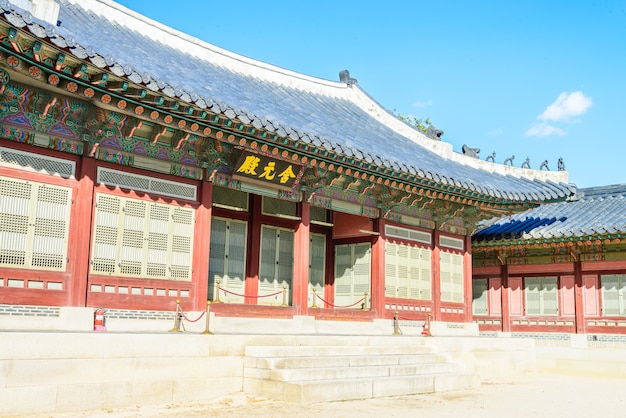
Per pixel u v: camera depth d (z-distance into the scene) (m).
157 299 19.02
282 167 21.92
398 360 20.19
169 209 19.61
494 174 33.16
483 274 37.03
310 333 23.05
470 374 20.58
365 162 22.61
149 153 19.25
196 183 20.39
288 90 30.53
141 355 15.31
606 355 30.89
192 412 14.50
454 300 30.36
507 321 35.53
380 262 26.78
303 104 28.75
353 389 16.84
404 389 18.20
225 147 20.58
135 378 15.13
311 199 24.14
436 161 30.17
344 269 28.23
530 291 35.22
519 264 35.81
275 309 22.36
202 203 20.30
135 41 24.31
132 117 18.09
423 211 29.36
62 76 15.09
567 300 33.88
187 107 17.16
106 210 18.20
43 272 16.67
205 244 20.17
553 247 34.38
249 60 29.75
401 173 23.98
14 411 13.18
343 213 28.61
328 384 16.34
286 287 26.08
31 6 16.58
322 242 28.78
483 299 36.78
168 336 15.91
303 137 20.28
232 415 14.12
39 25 13.30
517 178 32.97
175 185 19.83
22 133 16.59
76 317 16.92
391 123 33.91
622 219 31.75
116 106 16.47
